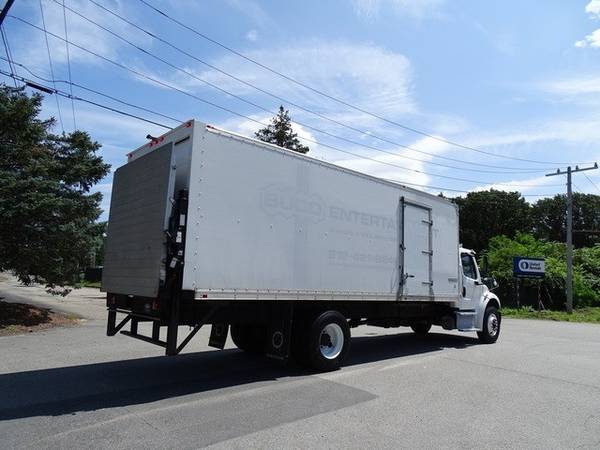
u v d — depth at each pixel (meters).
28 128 13.54
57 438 4.85
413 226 10.66
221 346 7.93
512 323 21.30
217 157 6.94
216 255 6.80
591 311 28.98
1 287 29.88
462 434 5.20
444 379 7.93
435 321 12.43
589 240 69.56
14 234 13.20
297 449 4.64
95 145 15.33
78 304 21.33
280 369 8.46
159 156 6.91
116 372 7.99
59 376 7.65
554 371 8.94
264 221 7.48
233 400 6.35
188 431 5.10
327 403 6.26
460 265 12.27
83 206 14.51
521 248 32.25
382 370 8.57
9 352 9.79
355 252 9.09
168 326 6.52
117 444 4.69
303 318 8.36
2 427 5.19
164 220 6.50
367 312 9.97
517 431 5.37
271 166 7.67
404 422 5.55
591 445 4.98
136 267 7.06
